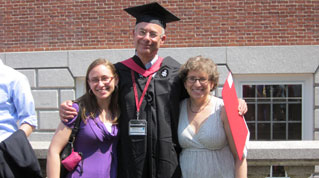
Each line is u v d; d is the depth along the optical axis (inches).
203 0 212.4
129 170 76.4
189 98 85.0
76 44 222.8
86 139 75.1
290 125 219.3
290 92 217.6
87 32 221.6
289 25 209.9
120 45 219.6
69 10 222.2
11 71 81.9
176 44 215.0
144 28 83.4
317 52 208.5
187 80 77.6
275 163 98.3
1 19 228.7
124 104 79.8
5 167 74.8
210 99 81.1
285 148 97.0
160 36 86.1
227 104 72.6
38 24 225.1
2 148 74.8
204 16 212.7
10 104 81.3
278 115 220.2
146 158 76.3
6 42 228.8
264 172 100.0
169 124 78.8
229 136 75.9
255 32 211.3
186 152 78.8
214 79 77.7
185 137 77.5
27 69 226.2
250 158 98.0
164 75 83.3
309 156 96.3
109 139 77.2
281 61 210.1
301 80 215.5
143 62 85.0
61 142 74.9
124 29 218.5
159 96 79.7
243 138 74.1
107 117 80.0
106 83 76.0
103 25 220.1
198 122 77.8
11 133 81.3
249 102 220.5
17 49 227.8
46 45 225.1
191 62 76.8
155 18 85.4
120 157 79.4
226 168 76.7
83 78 225.1
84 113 76.2
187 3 213.2
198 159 76.2
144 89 80.3
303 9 209.3
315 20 209.2
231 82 80.0
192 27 213.5
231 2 211.0
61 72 223.0
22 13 226.2
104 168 75.0
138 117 77.5
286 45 210.2
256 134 222.4
